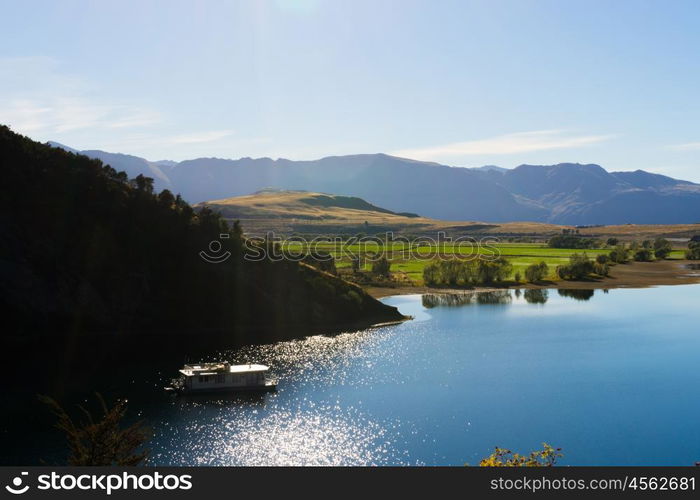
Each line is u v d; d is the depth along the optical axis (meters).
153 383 109.12
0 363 118.94
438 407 94.81
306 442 81.19
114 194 161.75
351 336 150.75
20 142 157.62
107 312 147.88
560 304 194.75
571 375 111.38
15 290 138.75
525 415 90.75
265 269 170.88
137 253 155.88
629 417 89.44
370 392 102.94
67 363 121.00
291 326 162.25
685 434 82.75
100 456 45.81
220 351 134.12
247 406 96.75
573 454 76.44
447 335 149.38
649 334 146.25
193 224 169.00
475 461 74.50
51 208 151.12
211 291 160.25
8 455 74.12
